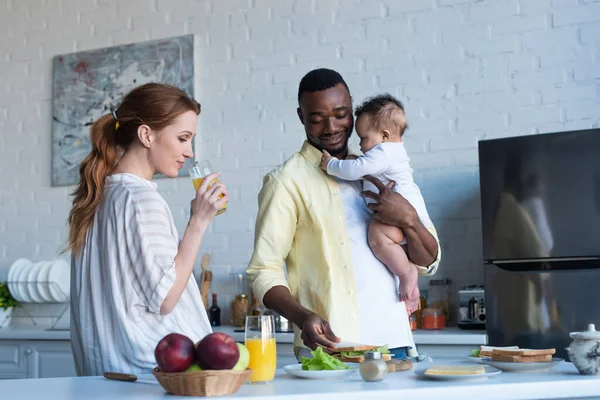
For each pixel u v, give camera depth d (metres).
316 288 1.96
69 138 4.41
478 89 3.65
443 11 3.73
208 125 4.16
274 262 1.96
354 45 3.88
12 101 4.57
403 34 3.79
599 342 1.45
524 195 3.14
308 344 1.69
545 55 3.56
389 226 1.97
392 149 2.14
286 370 1.51
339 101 2.02
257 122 4.06
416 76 3.75
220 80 4.15
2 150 4.56
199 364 1.26
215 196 1.70
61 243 4.38
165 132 1.74
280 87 4.03
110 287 1.65
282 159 4.00
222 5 4.18
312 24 3.98
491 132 3.62
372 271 1.96
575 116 3.49
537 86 3.56
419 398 1.26
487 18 3.66
